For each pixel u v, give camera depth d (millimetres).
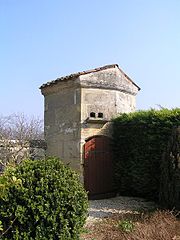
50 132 14633
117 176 13445
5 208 5668
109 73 13766
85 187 12812
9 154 15289
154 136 12102
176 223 7156
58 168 6254
